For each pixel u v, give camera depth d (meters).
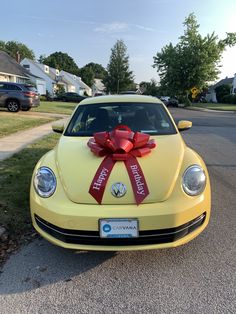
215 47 46.66
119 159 3.42
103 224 3.08
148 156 3.57
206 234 4.05
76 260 3.50
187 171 3.40
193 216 3.24
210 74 47.88
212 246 3.75
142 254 3.58
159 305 2.80
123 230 3.08
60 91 68.31
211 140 12.11
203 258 3.50
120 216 3.06
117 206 3.12
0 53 43.69
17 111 21.12
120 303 2.84
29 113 21.58
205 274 3.21
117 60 80.06
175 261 3.45
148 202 3.15
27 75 45.88
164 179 3.29
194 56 46.72
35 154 8.20
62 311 2.76
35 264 3.44
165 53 49.50
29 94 21.19
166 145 3.90
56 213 3.17
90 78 114.19
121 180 3.23
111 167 3.35
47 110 25.41
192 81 47.72
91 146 3.68
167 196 3.20
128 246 3.14
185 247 3.72
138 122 4.63
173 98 50.66
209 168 7.46
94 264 3.42
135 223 3.07
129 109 4.87
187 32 47.19
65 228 3.15
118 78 80.06
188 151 3.91
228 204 5.08
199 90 48.62
